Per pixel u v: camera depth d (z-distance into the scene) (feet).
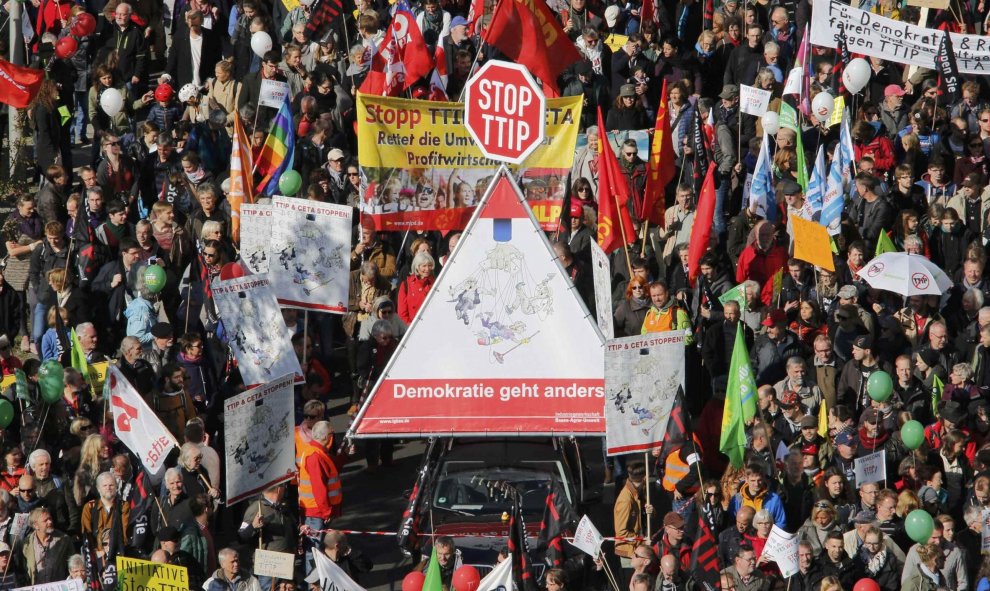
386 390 148.46
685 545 142.51
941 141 208.74
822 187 186.50
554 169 178.29
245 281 159.12
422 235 192.03
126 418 147.74
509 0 186.09
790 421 158.10
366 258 187.73
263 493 143.95
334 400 194.59
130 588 134.62
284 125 194.80
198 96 219.20
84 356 163.43
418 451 187.11
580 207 187.52
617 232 177.17
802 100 208.23
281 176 185.57
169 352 169.37
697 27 251.60
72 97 239.09
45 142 222.48
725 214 201.98
